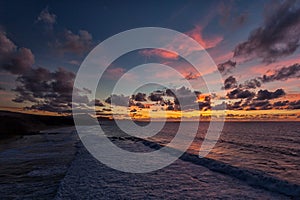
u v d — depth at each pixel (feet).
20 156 69.87
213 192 34.37
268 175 44.52
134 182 39.73
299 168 57.67
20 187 36.40
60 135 180.24
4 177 43.14
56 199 30.30
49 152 78.59
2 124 223.51
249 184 39.01
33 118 417.28
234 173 46.80
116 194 32.78
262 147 106.83
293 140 140.87
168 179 42.19
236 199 31.24
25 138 154.51
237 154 84.07
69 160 61.72
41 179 41.57
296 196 32.45
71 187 36.06
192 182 40.14
